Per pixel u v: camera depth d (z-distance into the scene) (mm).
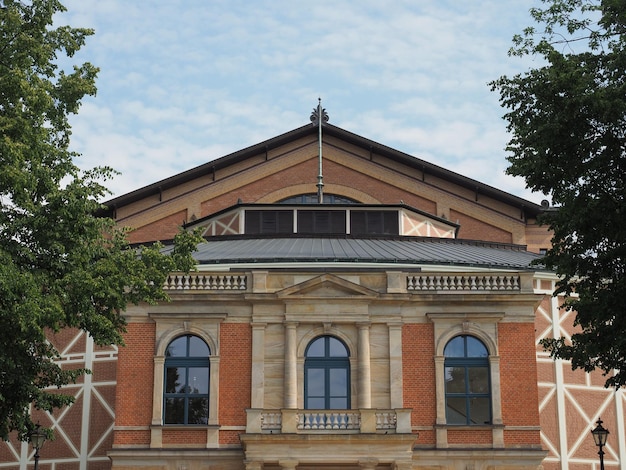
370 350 38469
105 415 41969
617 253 29219
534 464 37562
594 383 44000
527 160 29938
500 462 37531
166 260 32500
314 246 45656
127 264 31547
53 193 29625
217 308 38875
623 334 28703
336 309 38594
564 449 42781
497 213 59062
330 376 38219
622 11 29531
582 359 31234
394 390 38031
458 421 38219
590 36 30516
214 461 37375
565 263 30047
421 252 45188
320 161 56312
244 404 38031
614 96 28344
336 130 59719
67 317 30109
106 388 42250
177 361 38562
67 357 43094
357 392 37938
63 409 42594
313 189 59344
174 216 58750
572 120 28797
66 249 30188
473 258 45094
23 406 30578
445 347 38812
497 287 39375
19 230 29750
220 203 59000
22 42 30219
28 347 30344
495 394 38281
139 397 38062
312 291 38719
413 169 59656
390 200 59312
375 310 38781
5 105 29656
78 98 31828
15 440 42500
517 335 38906
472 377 38625
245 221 51031
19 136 29391
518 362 38656
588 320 30531
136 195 58250
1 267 27500
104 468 41375
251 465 36094
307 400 38031
